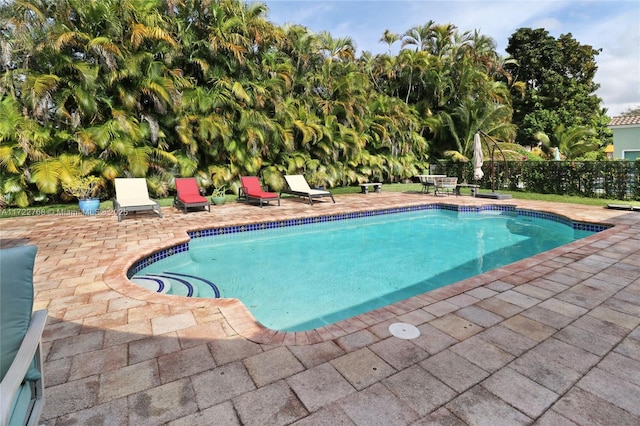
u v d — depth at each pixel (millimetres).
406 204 10656
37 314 1542
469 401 1970
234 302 3414
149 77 9750
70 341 2668
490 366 2295
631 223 7148
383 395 2023
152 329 2854
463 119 17875
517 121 27375
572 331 2748
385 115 15945
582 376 2182
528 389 2062
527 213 9664
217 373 2248
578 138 22281
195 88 10969
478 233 8203
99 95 9414
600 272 4145
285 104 12609
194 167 10852
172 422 1832
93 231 6852
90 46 8797
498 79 24781
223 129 10836
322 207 10094
